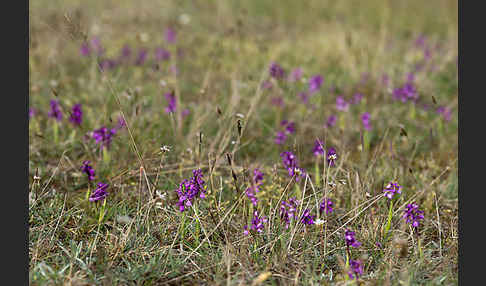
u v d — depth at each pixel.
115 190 2.61
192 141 2.73
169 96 2.78
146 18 3.81
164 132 2.80
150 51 3.25
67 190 2.61
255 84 2.89
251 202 2.56
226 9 3.91
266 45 3.28
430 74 3.13
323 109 2.93
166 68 3.11
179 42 3.31
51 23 3.29
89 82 3.02
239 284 2.42
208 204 2.53
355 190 2.59
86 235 2.51
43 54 3.12
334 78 3.13
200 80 3.05
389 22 4.20
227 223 2.52
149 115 2.85
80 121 2.70
